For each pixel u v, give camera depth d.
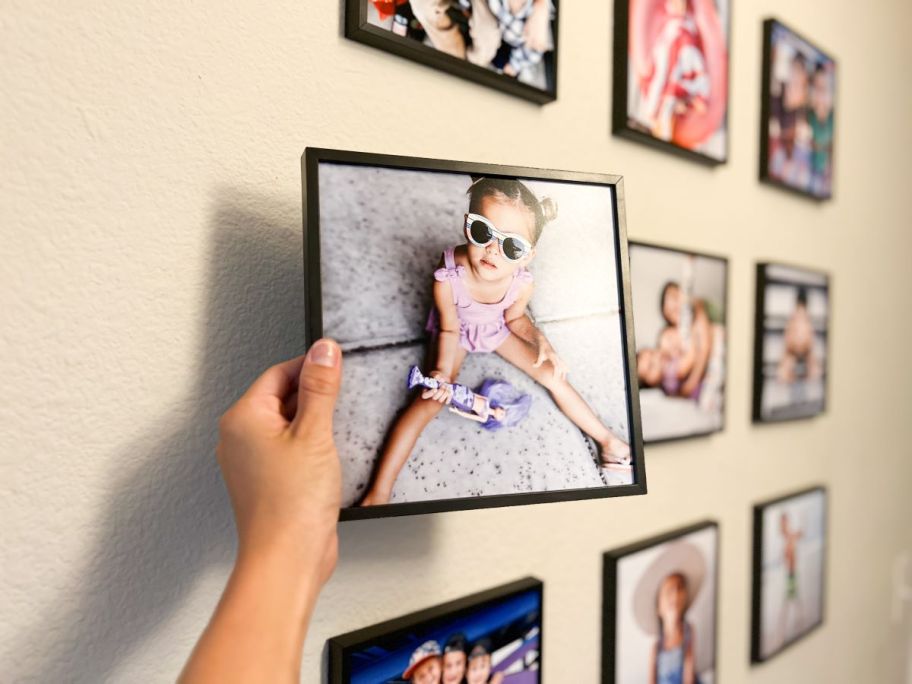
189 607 0.49
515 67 0.67
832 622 1.27
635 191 0.83
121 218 0.45
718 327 0.94
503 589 0.68
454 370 0.49
